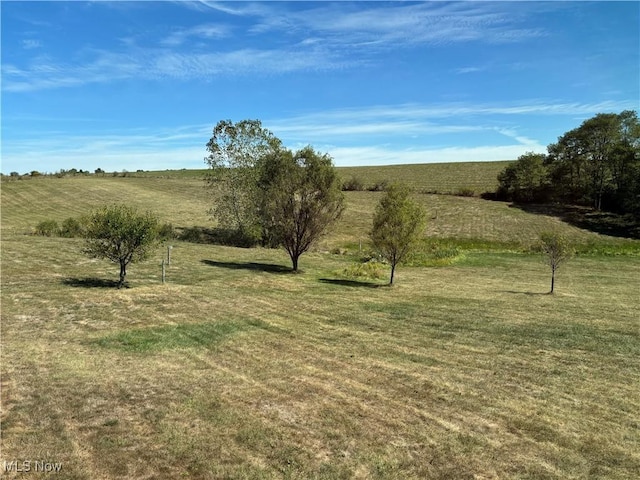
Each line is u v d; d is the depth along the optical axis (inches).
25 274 804.0
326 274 1008.9
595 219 2218.3
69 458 246.5
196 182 3206.2
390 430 296.0
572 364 442.0
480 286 922.1
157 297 688.4
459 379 395.2
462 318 630.5
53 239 1284.4
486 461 261.4
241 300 701.9
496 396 358.9
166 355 439.5
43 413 298.7
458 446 277.6
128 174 3730.3
